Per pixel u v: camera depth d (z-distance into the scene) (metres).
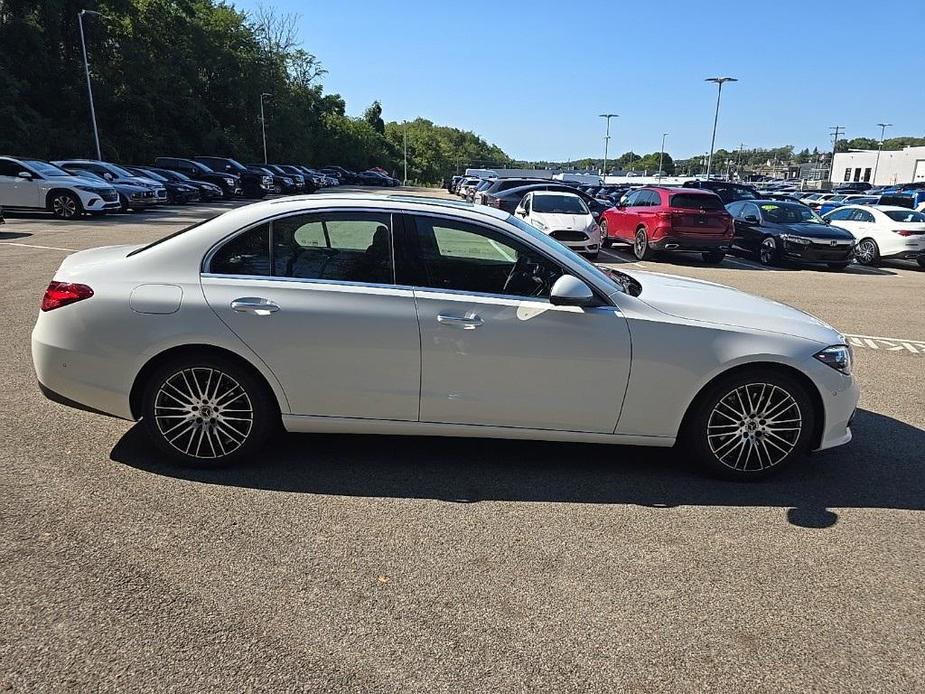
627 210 16.78
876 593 2.98
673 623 2.74
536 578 3.01
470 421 3.89
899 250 16.17
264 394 3.87
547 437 3.95
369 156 90.81
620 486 3.96
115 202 20.02
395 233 3.83
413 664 2.46
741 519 3.61
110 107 42.19
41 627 2.57
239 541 3.22
